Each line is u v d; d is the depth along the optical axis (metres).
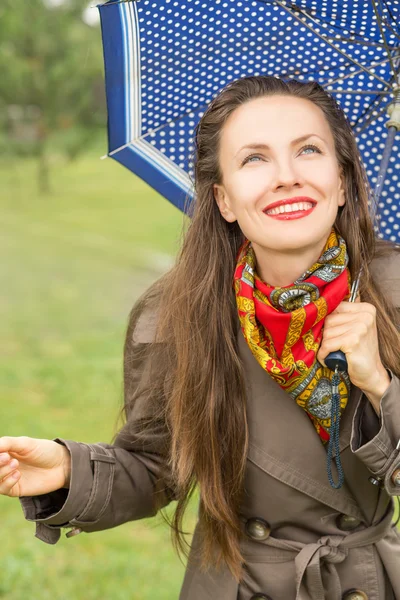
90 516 2.42
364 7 2.62
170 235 19.95
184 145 2.94
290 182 2.26
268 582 2.45
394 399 2.24
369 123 2.86
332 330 2.29
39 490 2.36
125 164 2.98
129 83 2.82
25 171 30.88
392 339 2.38
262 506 2.45
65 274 15.53
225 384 2.44
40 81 25.16
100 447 2.49
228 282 2.54
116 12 2.66
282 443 2.39
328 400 2.32
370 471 2.30
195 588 2.54
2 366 9.55
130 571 4.93
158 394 2.55
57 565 5.02
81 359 9.95
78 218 22.78
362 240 2.47
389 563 2.46
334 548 2.40
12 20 24.23
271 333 2.30
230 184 2.36
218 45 2.73
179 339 2.48
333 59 2.77
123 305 13.31
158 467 2.58
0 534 5.39
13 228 20.92
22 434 7.26
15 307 12.95
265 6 2.64
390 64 2.68
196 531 2.58
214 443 2.42
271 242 2.29
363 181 2.48
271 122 2.32
